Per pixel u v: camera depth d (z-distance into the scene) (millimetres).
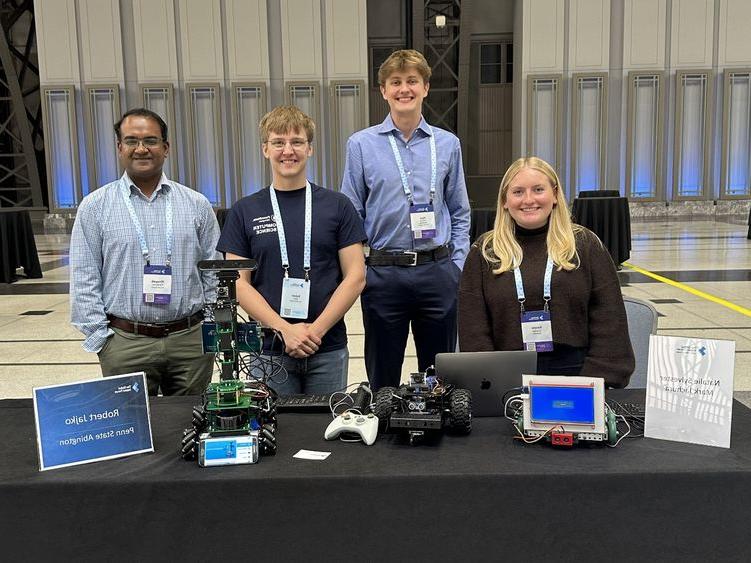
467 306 2104
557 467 1407
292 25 14742
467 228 2947
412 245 2791
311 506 1380
